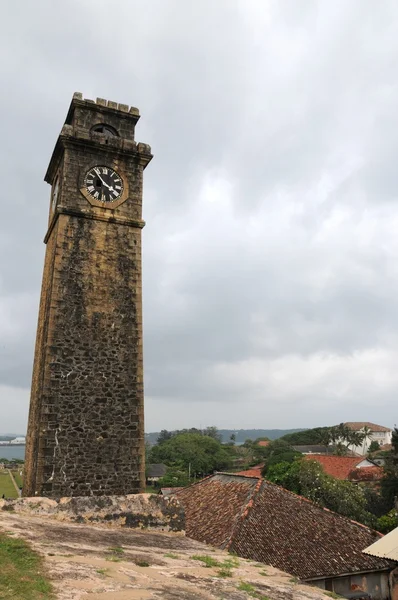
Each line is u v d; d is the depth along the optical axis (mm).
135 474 16703
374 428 126312
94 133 19750
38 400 16984
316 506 21578
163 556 6570
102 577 4891
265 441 144125
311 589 6004
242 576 6078
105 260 18609
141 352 18156
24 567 4828
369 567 17484
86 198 18953
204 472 96312
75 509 8352
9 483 76062
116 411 17078
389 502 43469
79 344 17250
